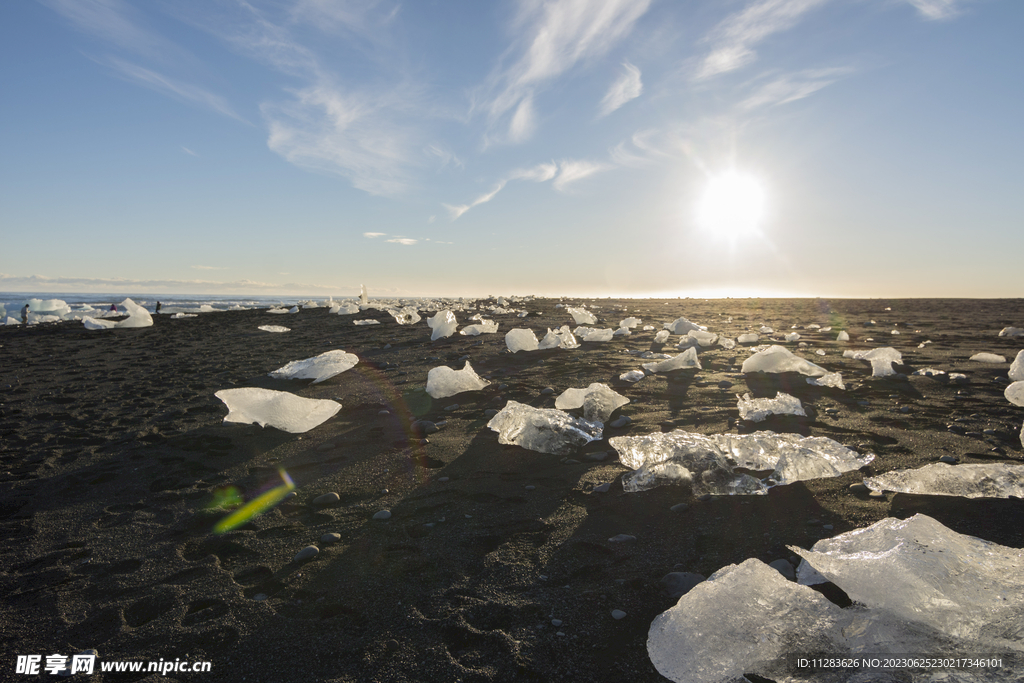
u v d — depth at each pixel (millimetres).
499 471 3322
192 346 9312
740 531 2438
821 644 1639
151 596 2180
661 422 4133
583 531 2529
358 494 3090
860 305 18953
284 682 1682
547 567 2252
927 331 9688
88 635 1956
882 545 1952
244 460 3734
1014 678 1446
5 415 5113
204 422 4699
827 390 4926
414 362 7016
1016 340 8219
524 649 1778
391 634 1889
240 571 2342
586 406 4359
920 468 2865
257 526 2754
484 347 7859
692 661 1654
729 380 5434
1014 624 1577
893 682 1479
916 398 4543
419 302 19766
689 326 9156
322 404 4723
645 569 2195
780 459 3141
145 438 4297
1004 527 2305
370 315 13805
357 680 1677
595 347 7766
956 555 1802
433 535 2570
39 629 2002
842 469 3029
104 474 3564
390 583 2195
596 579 2150
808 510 2586
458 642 1832
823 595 1813
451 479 3229
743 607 1768
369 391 5574
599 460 3410
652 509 2711
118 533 2746
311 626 1951
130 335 11070
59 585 2291
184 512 2953
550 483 3104
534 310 15297
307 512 2895
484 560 2328
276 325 12383
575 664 1702
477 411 4672
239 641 1885
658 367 5992
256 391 4605
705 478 2953
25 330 12453
